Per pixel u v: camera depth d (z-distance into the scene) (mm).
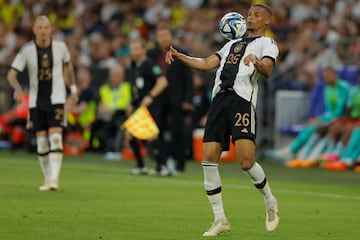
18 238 23719
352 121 53594
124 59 62281
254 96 24562
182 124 47969
